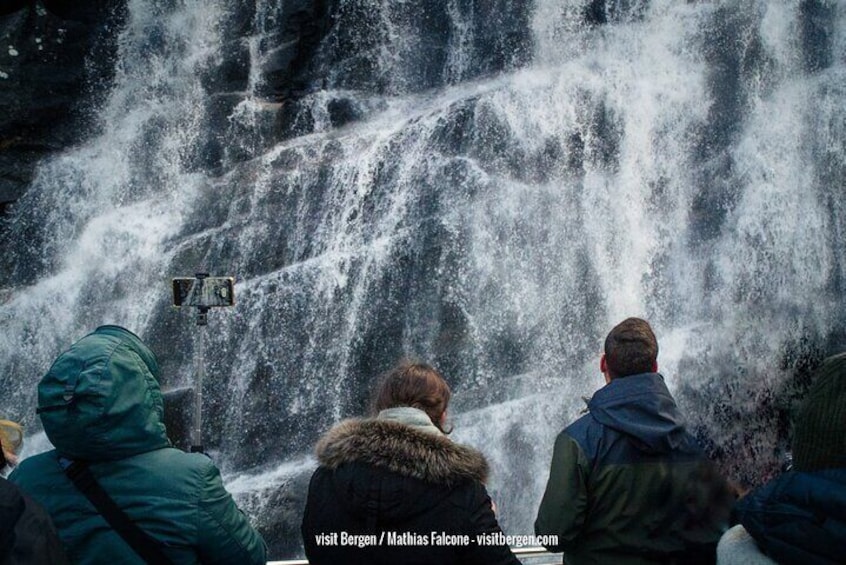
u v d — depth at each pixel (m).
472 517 1.95
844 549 1.42
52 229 7.75
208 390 7.47
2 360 7.46
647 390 2.39
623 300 8.21
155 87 8.20
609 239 8.31
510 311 8.02
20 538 1.50
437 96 8.49
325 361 7.75
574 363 8.02
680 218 8.45
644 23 8.70
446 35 8.64
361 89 8.45
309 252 7.95
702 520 2.33
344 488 1.97
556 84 8.55
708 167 8.55
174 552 1.90
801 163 8.67
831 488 1.46
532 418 7.80
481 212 8.14
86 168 7.92
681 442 2.35
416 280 7.96
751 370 8.27
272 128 8.21
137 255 7.82
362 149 8.23
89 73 8.02
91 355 1.90
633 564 2.32
